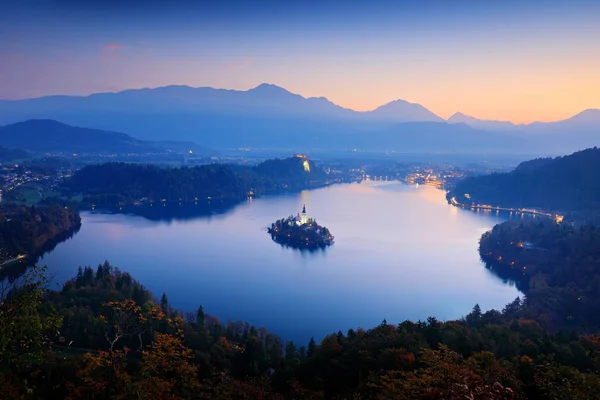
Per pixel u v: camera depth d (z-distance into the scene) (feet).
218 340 292.81
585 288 467.11
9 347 97.86
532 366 154.71
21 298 95.20
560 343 233.96
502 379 132.67
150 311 282.97
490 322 350.43
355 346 229.25
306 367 230.68
